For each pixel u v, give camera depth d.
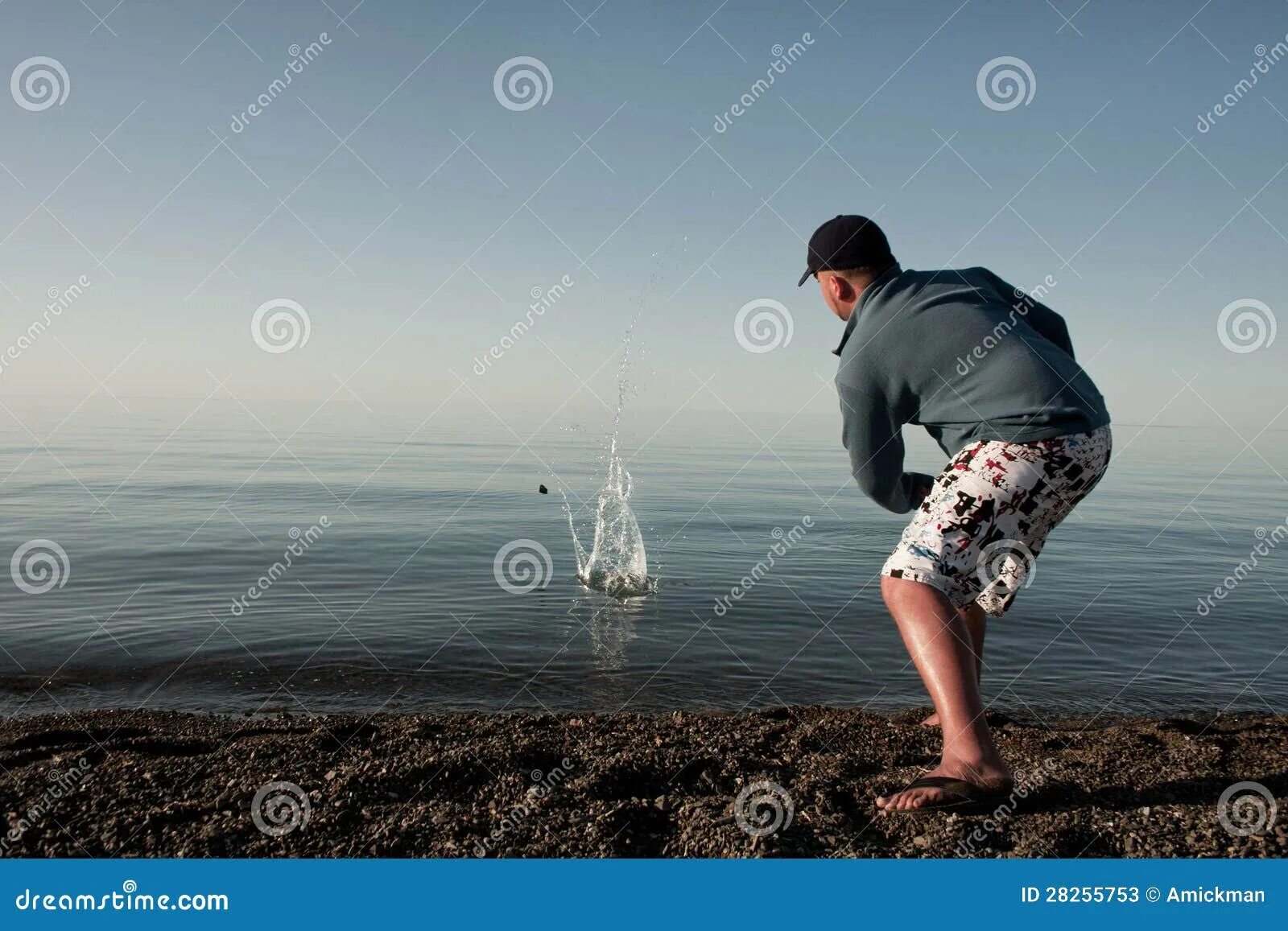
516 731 3.01
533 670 4.39
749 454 30.77
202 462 21.53
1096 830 2.09
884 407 2.35
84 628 5.13
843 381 2.37
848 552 8.61
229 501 12.74
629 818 2.19
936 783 2.16
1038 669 4.61
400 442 34.28
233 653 4.63
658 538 9.40
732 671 4.44
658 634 5.16
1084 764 2.59
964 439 2.24
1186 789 2.39
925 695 4.09
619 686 4.15
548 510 11.90
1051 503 2.14
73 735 3.09
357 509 11.83
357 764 2.54
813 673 4.43
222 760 2.58
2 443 27.69
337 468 20.02
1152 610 6.16
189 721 3.37
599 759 2.62
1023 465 2.10
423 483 16.36
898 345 2.24
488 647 4.81
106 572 7.05
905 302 2.26
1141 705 3.98
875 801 2.27
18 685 4.04
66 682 4.08
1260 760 2.65
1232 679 4.46
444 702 3.87
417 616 5.52
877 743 2.90
